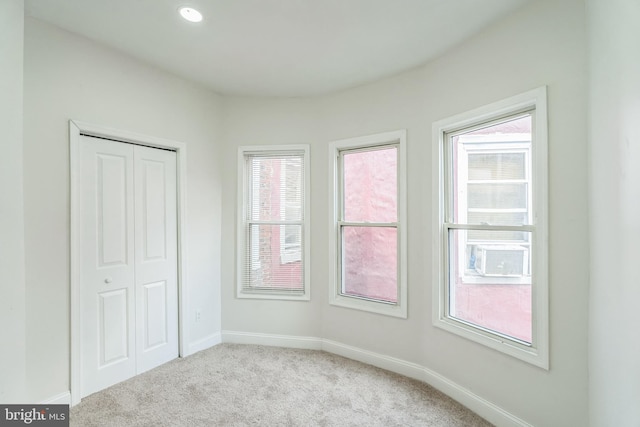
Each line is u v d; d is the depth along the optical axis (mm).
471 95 2193
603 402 1412
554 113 1724
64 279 2131
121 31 2156
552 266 1729
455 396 2285
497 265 2113
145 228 2676
